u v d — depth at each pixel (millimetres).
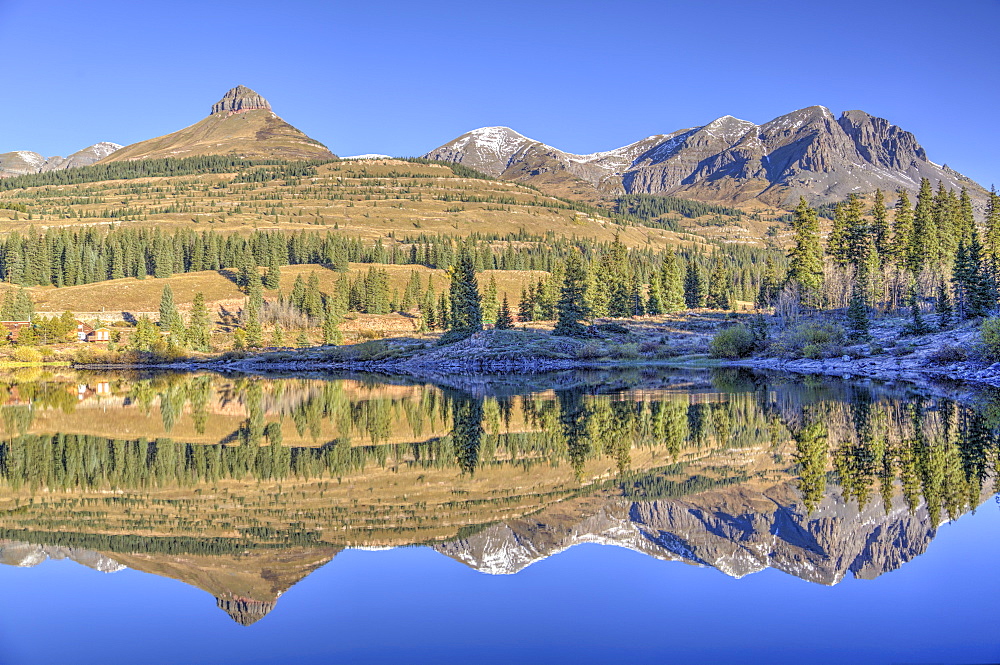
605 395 60750
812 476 27422
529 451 34812
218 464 32781
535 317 152625
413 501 25516
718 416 44438
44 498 26484
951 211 129625
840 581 17344
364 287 193250
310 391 73000
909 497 23828
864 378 68375
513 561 19250
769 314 143000
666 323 135500
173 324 147875
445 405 56500
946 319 84562
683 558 19188
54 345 146500
